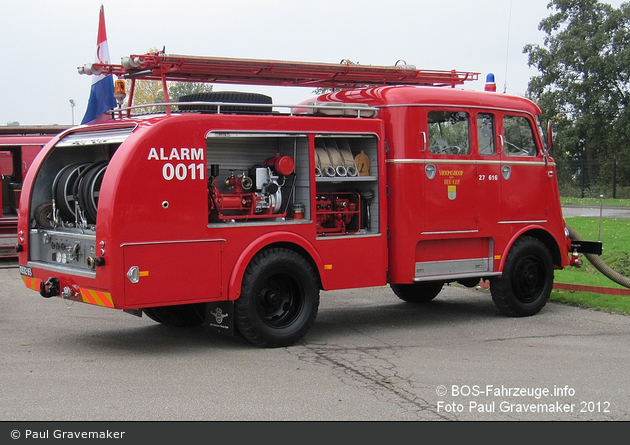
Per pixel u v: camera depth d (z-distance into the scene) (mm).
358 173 7961
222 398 5555
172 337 7789
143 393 5660
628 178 40000
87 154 8141
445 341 7680
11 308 9477
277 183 7480
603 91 40406
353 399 5570
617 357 6977
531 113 9352
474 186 8664
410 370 6449
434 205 8328
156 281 6559
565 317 9086
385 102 8203
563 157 42719
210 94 7453
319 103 8555
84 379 6035
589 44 40344
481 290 11438
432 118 8367
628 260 13648
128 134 6711
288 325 7367
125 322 8625
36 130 16344
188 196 6707
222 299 6941
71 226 7703
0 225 14742
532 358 6926
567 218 24672
